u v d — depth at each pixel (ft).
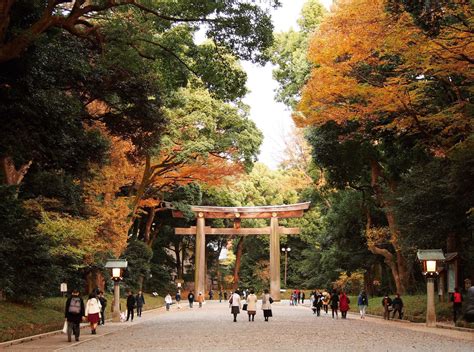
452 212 88.99
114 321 101.24
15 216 64.64
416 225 92.94
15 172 85.61
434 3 56.85
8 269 73.05
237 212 201.36
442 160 88.48
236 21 64.54
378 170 122.52
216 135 159.63
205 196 227.61
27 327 71.87
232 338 62.34
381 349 49.49
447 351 47.19
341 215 144.15
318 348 50.70
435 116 75.77
